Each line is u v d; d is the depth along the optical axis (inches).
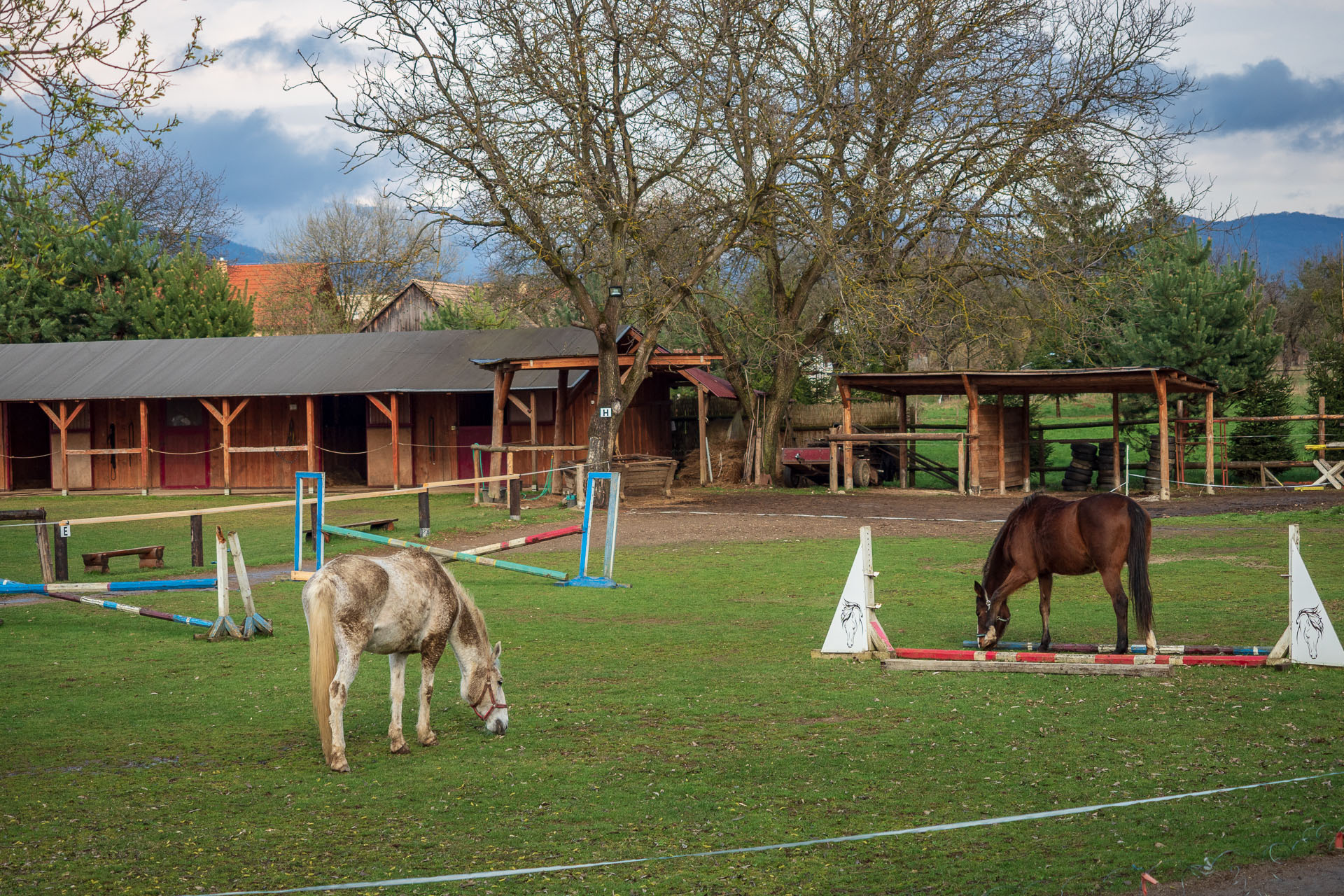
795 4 1090.7
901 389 1272.1
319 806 253.3
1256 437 1213.1
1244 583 572.4
